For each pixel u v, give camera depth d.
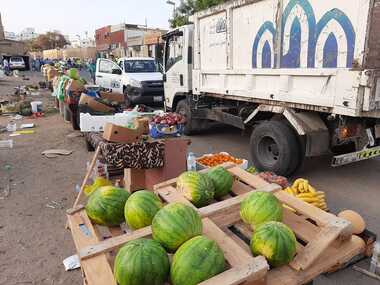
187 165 4.83
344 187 5.29
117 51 43.75
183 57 8.32
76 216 2.83
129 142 4.36
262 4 5.57
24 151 7.74
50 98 17.30
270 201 2.40
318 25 4.66
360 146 5.00
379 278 3.12
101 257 2.11
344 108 4.40
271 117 6.07
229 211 2.60
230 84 6.69
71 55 58.41
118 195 2.67
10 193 5.31
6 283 3.20
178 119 4.77
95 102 7.20
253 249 2.10
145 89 13.06
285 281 2.01
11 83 26.33
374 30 4.10
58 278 3.26
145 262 1.84
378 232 3.94
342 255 2.26
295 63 5.12
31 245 3.82
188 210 2.14
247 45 6.05
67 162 6.83
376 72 4.08
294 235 2.19
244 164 4.74
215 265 1.83
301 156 5.46
